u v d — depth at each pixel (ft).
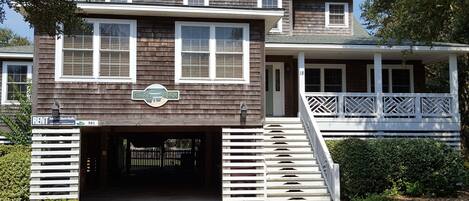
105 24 44.78
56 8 34.17
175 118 44.91
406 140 50.49
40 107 43.19
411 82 67.82
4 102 63.36
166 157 100.27
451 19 47.62
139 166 98.58
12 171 42.37
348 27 69.67
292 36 64.59
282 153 49.21
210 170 59.93
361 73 67.26
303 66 58.03
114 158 70.38
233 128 45.73
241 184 45.16
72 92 43.70
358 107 57.26
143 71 44.93
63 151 43.14
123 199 48.37
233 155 45.70
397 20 50.37
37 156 42.86
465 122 79.97
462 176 48.08
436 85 93.91
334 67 66.80
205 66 45.88
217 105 45.60
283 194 44.52
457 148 57.72
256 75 46.42
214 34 46.26
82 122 43.55
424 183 47.42
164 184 62.80
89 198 48.96
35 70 43.29
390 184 47.85
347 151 47.80
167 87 45.11
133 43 44.98
